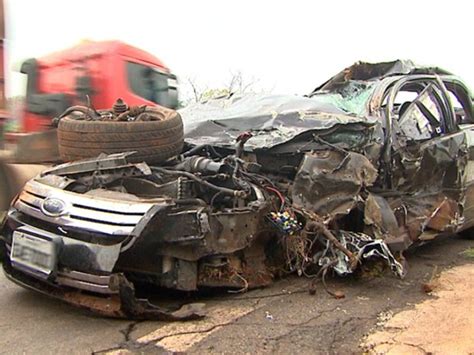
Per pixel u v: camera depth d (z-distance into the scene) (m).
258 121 5.79
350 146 5.56
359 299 4.85
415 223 5.89
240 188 4.84
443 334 4.10
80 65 8.91
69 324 4.14
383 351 3.79
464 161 6.52
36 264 4.14
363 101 6.23
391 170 5.80
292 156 5.32
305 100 6.25
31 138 7.32
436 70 7.04
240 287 4.82
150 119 5.21
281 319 4.32
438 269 5.92
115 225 4.07
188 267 4.41
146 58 9.44
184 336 3.94
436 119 6.54
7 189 5.79
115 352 3.67
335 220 5.24
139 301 4.08
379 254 4.99
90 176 4.61
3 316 4.30
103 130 4.89
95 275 4.02
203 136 5.75
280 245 5.20
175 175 4.75
